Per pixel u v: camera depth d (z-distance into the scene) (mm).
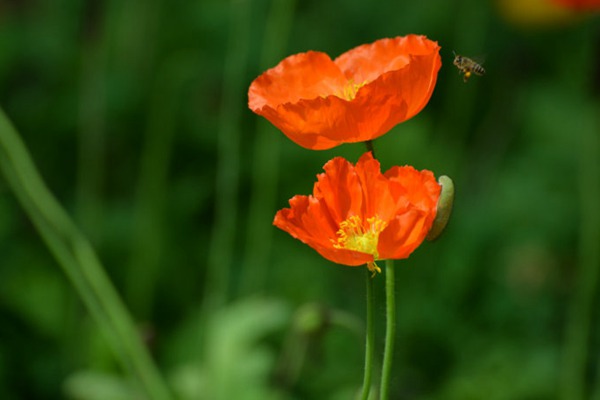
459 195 1429
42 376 1118
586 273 1161
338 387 1069
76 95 1445
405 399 1141
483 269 1352
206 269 1340
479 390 1119
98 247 1280
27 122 1437
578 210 1365
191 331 1173
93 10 1306
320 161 1370
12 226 1255
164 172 1313
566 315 1278
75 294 1182
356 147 1372
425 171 732
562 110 1433
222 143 1336
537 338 1250
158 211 1288
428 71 743
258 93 785
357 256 725
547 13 1412
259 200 1231
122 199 1407
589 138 1193
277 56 1149
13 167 919
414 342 1233
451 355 1226
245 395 1026
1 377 1080
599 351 1178
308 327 939
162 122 1343
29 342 1145
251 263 1212
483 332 1266
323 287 1246
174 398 1044
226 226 1200
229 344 1042
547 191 1391
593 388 1158
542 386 1126
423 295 1308
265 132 1257
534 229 1366
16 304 1173
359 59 791
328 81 792
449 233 1388
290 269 1262
